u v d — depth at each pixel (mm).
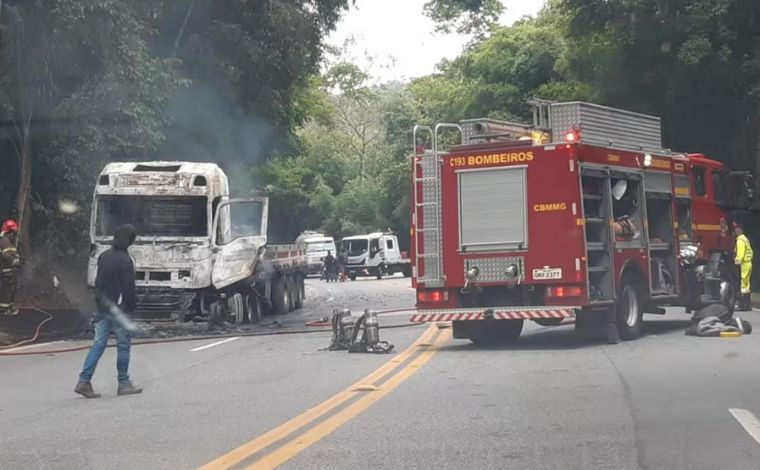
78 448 7984
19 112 22422
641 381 10883
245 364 13719
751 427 8289
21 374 13062
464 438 7961
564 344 15023
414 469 6918
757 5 25500
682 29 25812
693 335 15617
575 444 7684
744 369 11641
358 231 67250
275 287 23969
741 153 28828
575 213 14000
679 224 17281
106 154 22516
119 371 11148
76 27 19969
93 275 19188
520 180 14398
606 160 14797
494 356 13633
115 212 19422
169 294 19031
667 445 7637
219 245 19469
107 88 21062
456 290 14859
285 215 71625
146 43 23234
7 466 7352
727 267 19156
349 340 14969
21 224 22781
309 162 72062
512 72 40562
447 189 14914
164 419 9289
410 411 9266
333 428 8477
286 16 26938
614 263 14688
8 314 20266
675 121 29094
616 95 29172
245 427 8680
